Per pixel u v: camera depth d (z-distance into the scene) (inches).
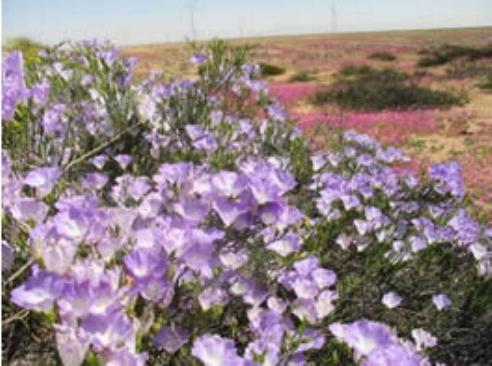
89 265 59.7
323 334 85.0
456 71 1004.6
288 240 87.5
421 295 124.0
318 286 86.7
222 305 74.2
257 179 73.5
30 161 105.1
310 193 151.6
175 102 161.8
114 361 52.7
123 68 172.4
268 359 65.7
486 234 150.9
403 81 914.7
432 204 169.3
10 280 61.2
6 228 71.7
